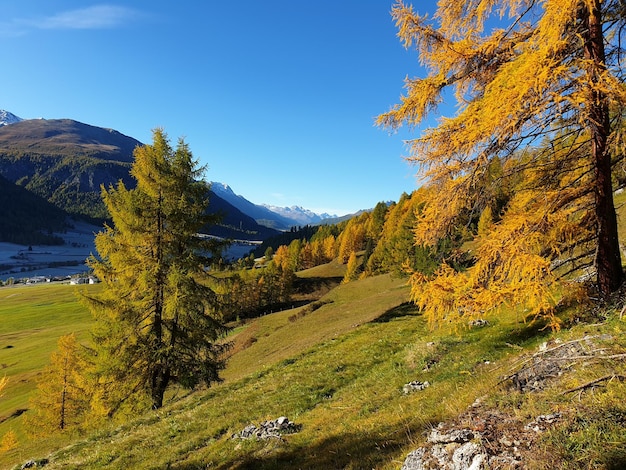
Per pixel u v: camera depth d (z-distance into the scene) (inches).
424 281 331.3
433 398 313.3
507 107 242.7
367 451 248.8
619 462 133.3
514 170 309.0
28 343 2878.9
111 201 697.6
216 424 448.1
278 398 508.1
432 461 180.9
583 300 313.0
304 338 1349.7
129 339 690.2
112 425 636.7
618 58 292.5
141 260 690.2
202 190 762.2
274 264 3656.5
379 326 876.6
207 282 759.1
